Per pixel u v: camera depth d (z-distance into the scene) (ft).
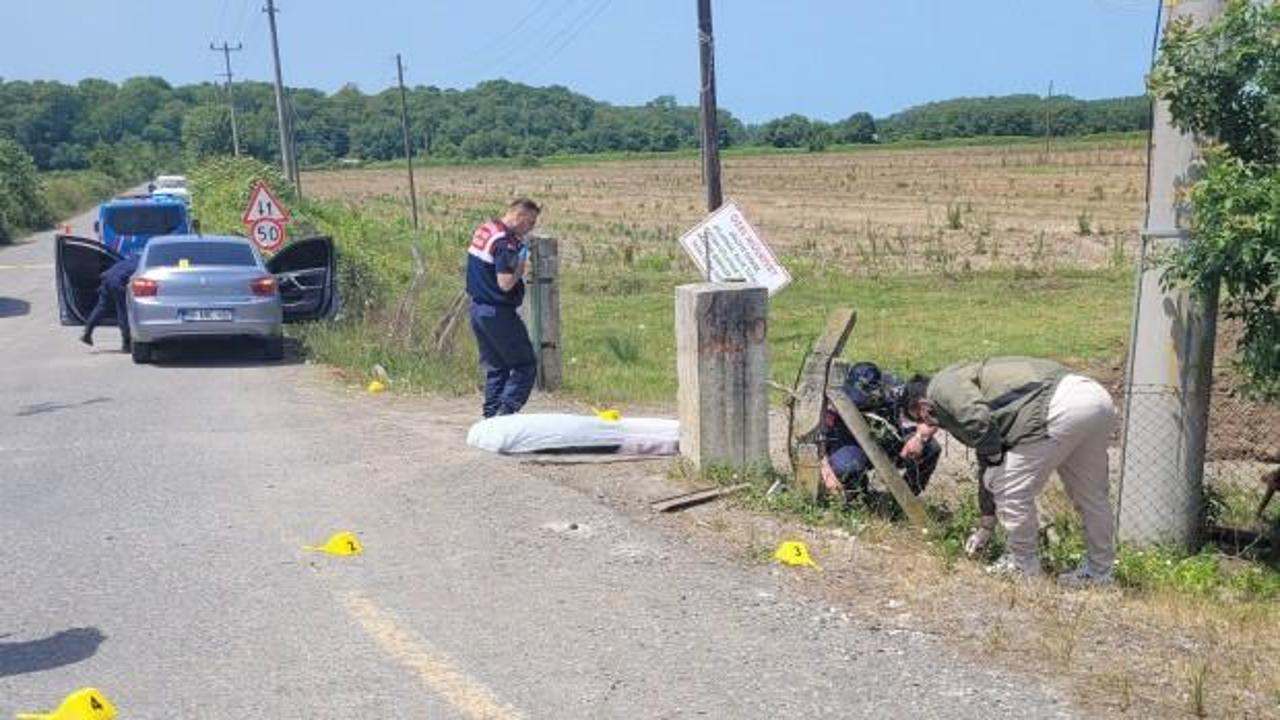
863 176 266.98
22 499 25.90
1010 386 21.34
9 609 18.95
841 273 85.81
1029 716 14.83
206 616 18.53
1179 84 24.71
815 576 20.25
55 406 38.78
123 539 22.68
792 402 25.89
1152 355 26.20
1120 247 97.25
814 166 313.73
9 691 15.84
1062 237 117.19
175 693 15.72
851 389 25.45
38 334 63.16
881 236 123.34
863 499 25.22
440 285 71.31
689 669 16.34
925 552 22.40
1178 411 26.20
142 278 48.39
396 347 47.29
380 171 366.02
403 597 19.25
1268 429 36.86
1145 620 18.88
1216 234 23.47
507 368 31.96
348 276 61.87
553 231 147.33
